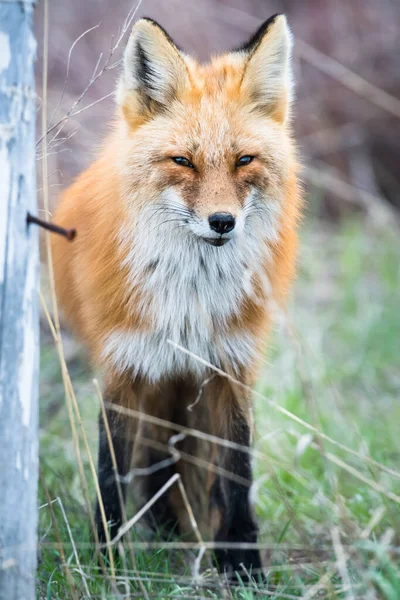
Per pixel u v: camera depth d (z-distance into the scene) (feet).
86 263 27.07
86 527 27.50
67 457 33.99
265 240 26.35
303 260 52.11
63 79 57.98
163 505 30.81
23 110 17.80
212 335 26.30
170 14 65.51
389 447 34.01
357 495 28.45
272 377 39.37
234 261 26.03
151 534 30.25
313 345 42.83
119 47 56.80
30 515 18.71
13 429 18.11
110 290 25.91
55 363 40.91
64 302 30.83
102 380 27.94
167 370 27.09
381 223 57.47
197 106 25.61
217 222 24.02
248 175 25.30
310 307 49.42
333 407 36.37
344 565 19.99
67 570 20.59
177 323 26.13
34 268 18.39
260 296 26.50
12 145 17.67
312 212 60.90
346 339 45.83
